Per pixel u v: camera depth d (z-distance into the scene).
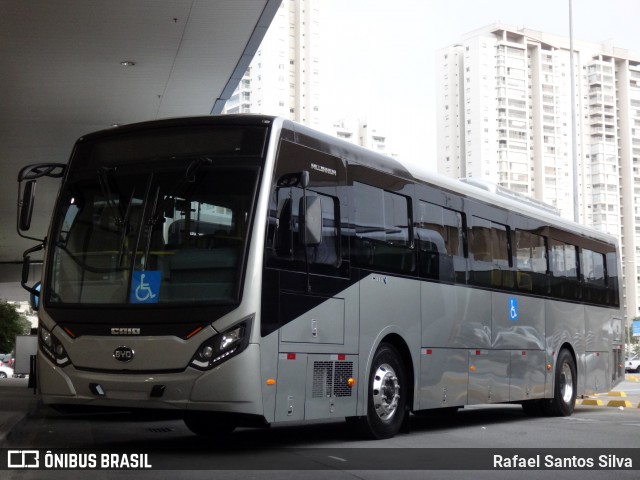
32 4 16.70
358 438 10.66
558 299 16.27
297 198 9.11
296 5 136.88
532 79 131.00
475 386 12.90
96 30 18.19
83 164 9.40
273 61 133.00
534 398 15.08
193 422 11.05
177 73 21.12
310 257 9.23
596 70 131.50
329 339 9.45
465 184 13.33
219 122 8.98
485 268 13.47
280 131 8.95
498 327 13.76
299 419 8.88
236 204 8.56
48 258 9.15
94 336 8.60
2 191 34.44
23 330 74.12
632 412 18.27
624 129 133.38
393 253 10.94
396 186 11.20
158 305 8.41
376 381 10.51
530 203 16.00
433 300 11.80
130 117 24.95
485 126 127.25
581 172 131.25
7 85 21.78
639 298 131.62
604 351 18.50
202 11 17.31
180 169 8.85
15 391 26.00
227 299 8.27
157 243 8.66
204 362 8.18
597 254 18.61
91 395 8.59
